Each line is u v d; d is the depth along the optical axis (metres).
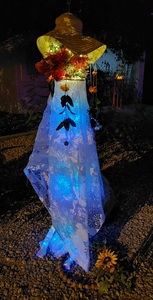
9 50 7.83
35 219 3.56
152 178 4.68
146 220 3.47
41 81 8.58
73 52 2.13
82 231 2.51
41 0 6.58
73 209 2.51
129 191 4.23
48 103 2.57
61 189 2.49
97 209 2.71
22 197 4.11
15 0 6.61
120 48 8.78
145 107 9.70
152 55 10.63
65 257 2.87
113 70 10.23
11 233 3.29
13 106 8.55
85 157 2.51
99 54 2.53
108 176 4.76
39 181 2.68
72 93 2.35
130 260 2.81
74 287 2.51
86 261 2.54
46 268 2.74
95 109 2.60
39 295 2.45
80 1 6.98
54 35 2.23
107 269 2.54
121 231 3.26
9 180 4.64
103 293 2.44
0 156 5.52
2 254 2.95
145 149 6.06
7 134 6.97
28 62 8.28
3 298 2.43
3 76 8.27
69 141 2.40
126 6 7.28
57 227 2.57
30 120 7.44
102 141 6.32
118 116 8.01
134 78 10.66
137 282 2.54
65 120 2.28
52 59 2.20
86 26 7.49
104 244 3.03
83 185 2.48
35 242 3.12
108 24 7.57
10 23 7.16
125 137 6.58
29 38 7.55
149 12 7.83
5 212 3.73
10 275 2.67
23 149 6.05
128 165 5.22
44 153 2.61
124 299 2.38
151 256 2.86
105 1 7.08
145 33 8.28
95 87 2.67
